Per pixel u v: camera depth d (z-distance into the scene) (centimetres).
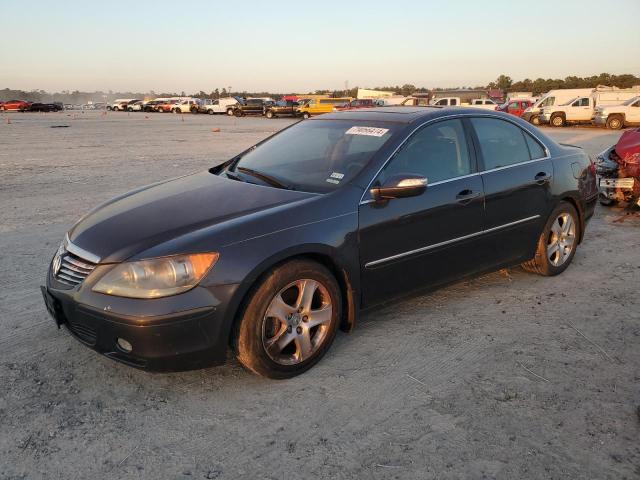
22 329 384
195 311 284
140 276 283
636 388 314
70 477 243
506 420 284
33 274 495
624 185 755
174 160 1379
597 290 466
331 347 364
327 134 422
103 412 291
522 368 337
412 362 345
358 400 304
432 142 398
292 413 292
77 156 1466
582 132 2620
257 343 304
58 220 704
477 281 487
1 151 1599
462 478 242
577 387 315
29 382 318
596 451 259
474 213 408
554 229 485
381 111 439
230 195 356
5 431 274
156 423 283
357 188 350
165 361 287
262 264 299
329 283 332
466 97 4416
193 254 288
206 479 243
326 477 244
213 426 280
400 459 255
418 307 430
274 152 428
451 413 291
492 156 433
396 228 361
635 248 596
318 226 325
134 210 345
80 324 298
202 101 5862
